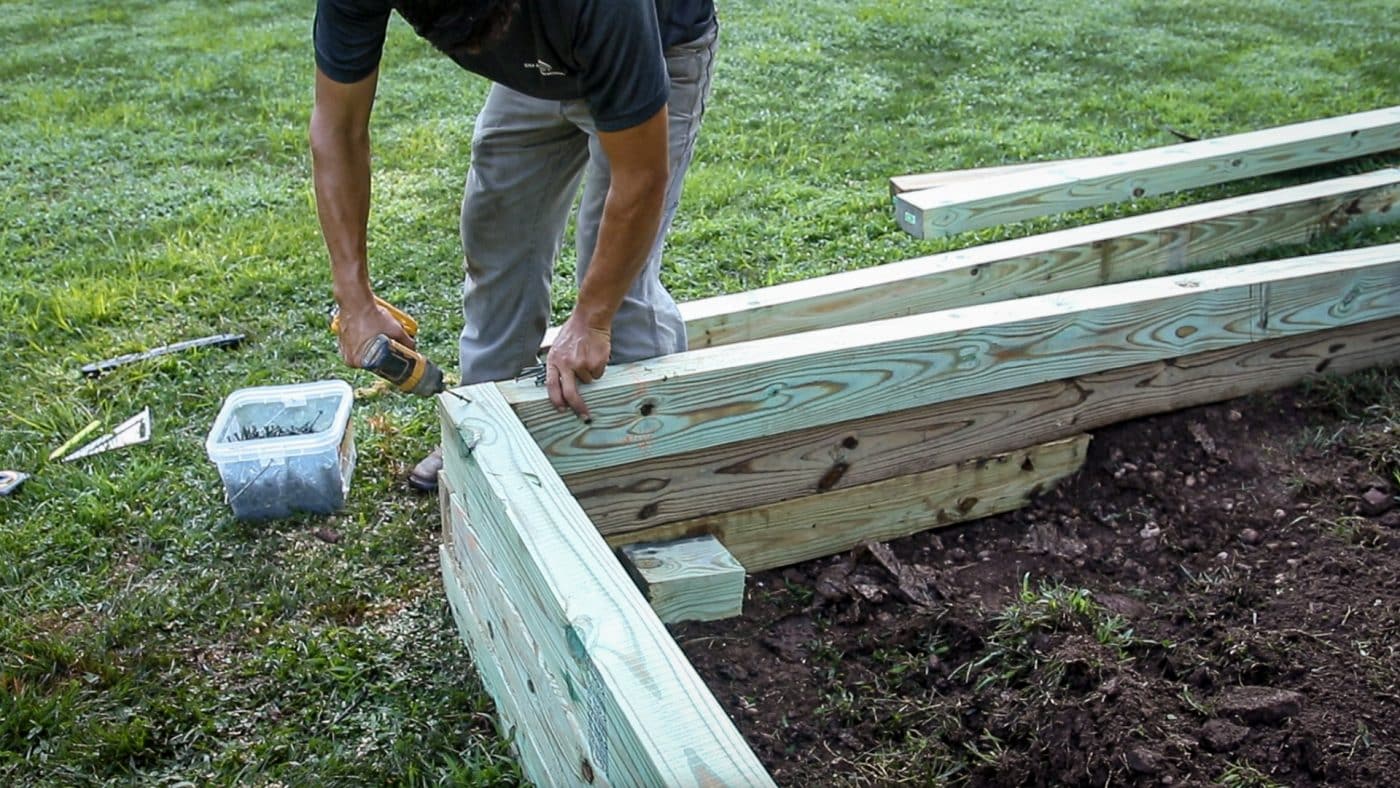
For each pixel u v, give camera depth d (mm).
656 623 1833
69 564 3184
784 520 2932
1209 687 2490
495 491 2199
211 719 2646
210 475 3559
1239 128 6473
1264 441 3295
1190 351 3188
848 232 5203
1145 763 2273
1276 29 8875
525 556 2068
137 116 7293
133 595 3055
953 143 6414
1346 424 3346
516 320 3049
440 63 8453
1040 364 2994
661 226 2836
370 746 2570
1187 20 9219
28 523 3322
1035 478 3170
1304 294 3252
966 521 3143
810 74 7836
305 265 5039
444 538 2889
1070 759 2332
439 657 2824
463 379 3131
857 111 7047
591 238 2818
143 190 6020
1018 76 7734
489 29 1853
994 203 4902
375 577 3115
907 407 2889
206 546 3242
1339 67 7699
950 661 2645
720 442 2734
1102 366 3076
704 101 2801
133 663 2814
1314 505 3062
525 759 2375
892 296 3994
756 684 2617
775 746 2445
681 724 1609
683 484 2785
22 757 2551
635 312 2828
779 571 2992
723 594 2727
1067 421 3156
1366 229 4836
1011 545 3076
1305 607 2697
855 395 2814
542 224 2922
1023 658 2586
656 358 2699
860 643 2729
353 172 2467
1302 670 2490
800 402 2766
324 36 2303
